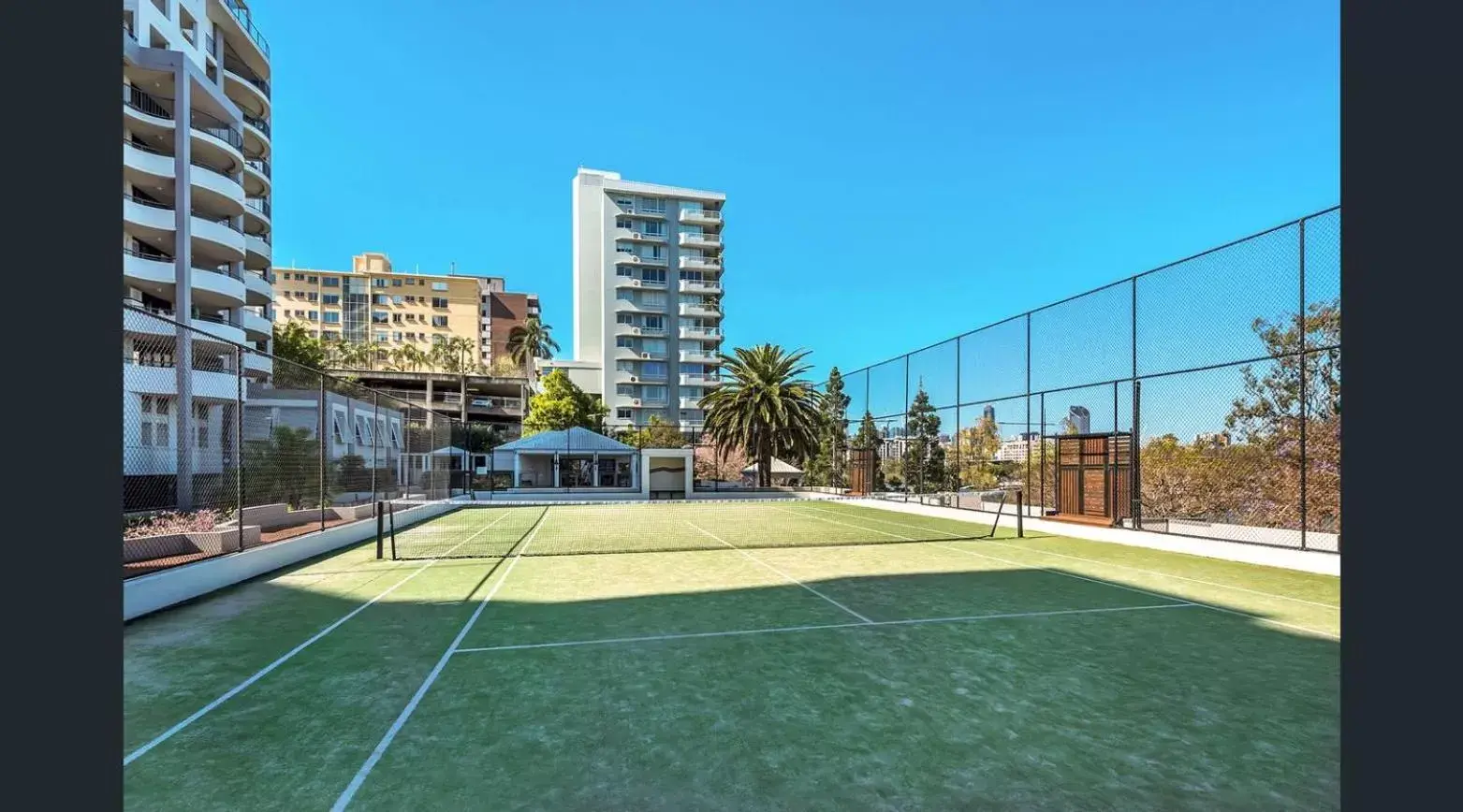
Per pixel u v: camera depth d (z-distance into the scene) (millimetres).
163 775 3152
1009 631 5840
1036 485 17297
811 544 12633
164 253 34594
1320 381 11406
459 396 75750
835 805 2855
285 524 12578
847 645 5379
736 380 34250
